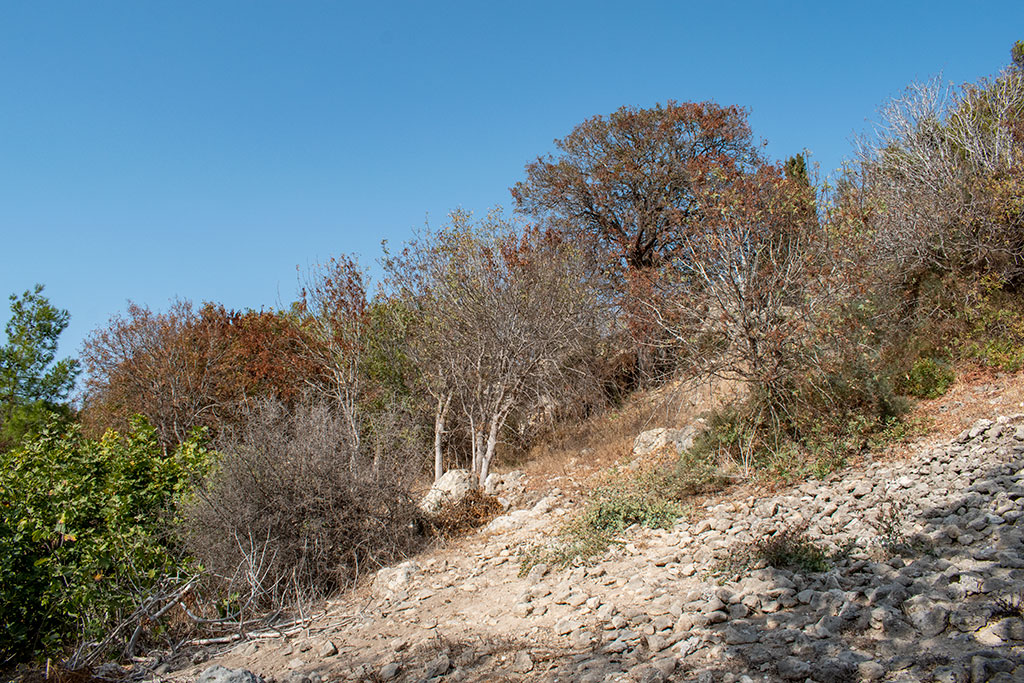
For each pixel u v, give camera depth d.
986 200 10.74
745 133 21.84
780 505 7.29
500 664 4.73
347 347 16.48
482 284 14.66
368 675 4.99
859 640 3.88
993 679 3.08
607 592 5.91
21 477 8.29
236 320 22.91
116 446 9.52
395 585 7.70
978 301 10.43
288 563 8.23
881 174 12.84
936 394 9.40
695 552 6.37
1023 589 3.91
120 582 7.51
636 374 16.55
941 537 5.19
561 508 9.48
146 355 19.97
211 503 8.46
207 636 7.11
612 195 22.53
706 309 9.94
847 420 8.75
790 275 9.37
